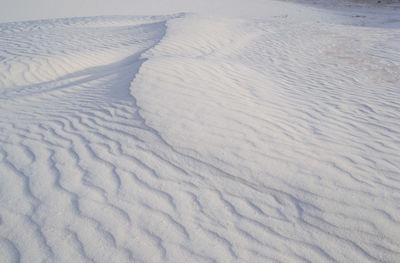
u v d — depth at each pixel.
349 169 3.10
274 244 2.20
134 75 5.19
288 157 3.25
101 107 4.27
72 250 2.06
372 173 3.05
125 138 3.42
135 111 4.00
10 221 2.27
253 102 4.63
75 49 8.26
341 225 2.38
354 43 9.58
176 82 4.90
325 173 3.01
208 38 9.20
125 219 2.33
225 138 3.51
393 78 6.46
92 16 16.78
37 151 3.21
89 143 3.34
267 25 12.24
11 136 3.59
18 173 2.83
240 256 2.08
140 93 4.50
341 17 18.78
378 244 2.22
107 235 2.18
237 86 5.21
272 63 7.55
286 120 4.17
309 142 3.62
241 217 2.43
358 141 3.76
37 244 2.09
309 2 26.44
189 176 2.87
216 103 4.36
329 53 8.53
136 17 16.11
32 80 6.57
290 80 6.22
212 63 6.10
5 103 4.96
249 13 20.38
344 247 2.19
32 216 2.33
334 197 2.68
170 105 4.15
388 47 8.92
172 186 2.72
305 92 5.53
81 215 2.35
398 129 4.17
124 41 9.20
